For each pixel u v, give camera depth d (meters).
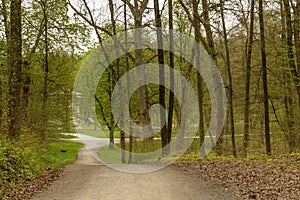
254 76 25.02
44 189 10.87
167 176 12.73
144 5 20.92
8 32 17.42
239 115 27.02
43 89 24.73
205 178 12.02
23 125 18.05
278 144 23.03
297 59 16.16
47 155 18.98
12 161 12.46
